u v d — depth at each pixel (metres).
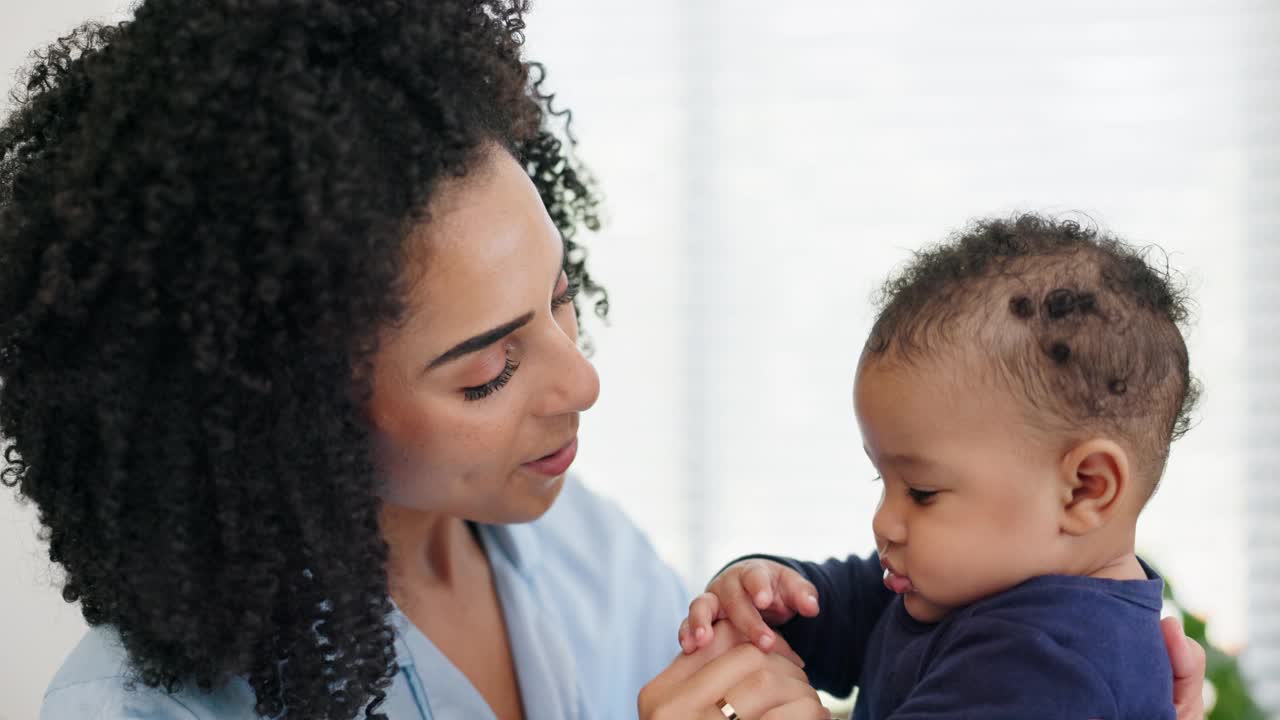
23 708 1.45
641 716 0.92
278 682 0.88
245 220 0.76
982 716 0.78
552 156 1.16
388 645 0.88
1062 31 2.28
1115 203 2.29
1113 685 0.79
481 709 1.00
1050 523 0.84
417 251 0.78
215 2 0.79
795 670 0.91
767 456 2.45
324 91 0.77
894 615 0.97
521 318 0.82
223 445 0.79
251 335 0.79
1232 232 2.27
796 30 2.36
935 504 0.87
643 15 2.40
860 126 2.35
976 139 2.31
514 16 1.01
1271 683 2.30
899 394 0.86
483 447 0.84
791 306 2.42
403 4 0.84
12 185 0.84
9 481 1.01
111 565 0.84
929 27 2.31
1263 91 2.24
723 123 2.39
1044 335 0.83
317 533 0.83
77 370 0.79
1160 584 0.87
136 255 0.75
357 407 0.82
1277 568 2.30
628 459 2.48
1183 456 2.32
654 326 2.45
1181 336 0.90
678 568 2.47
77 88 0.85
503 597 1.08
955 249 0.92
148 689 0.89
